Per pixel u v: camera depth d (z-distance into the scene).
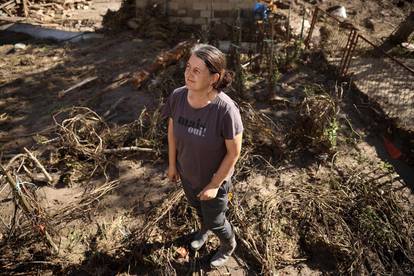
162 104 4.53
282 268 3.07
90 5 11.45
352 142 4.59
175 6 7.73
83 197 3.61
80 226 3.33
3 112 4.93
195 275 2.98
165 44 7.13
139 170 3.96
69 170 3.89
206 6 7.70
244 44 7.00
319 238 3.26
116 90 5.44
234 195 3.62
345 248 3.18
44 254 3.03
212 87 2.04
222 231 2.68
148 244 3.16
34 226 2.88
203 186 2.47
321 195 3.69
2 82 5.70
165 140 4.30
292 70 6.21
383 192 3.79
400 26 7.93
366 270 3.09
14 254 3.03
